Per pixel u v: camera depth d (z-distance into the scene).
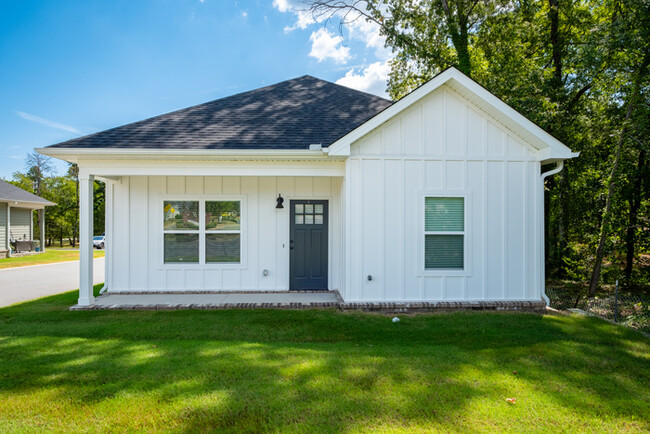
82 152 6.88
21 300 8.56
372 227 7.21
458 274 7.32
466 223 7.32
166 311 6.95
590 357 4.70
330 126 8.28
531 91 12.41
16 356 4.54
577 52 10.55
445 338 5.48
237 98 9.98
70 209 37.50
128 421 3.09
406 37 16.22
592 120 12.49
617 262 12.13
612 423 3.14
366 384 3.76
